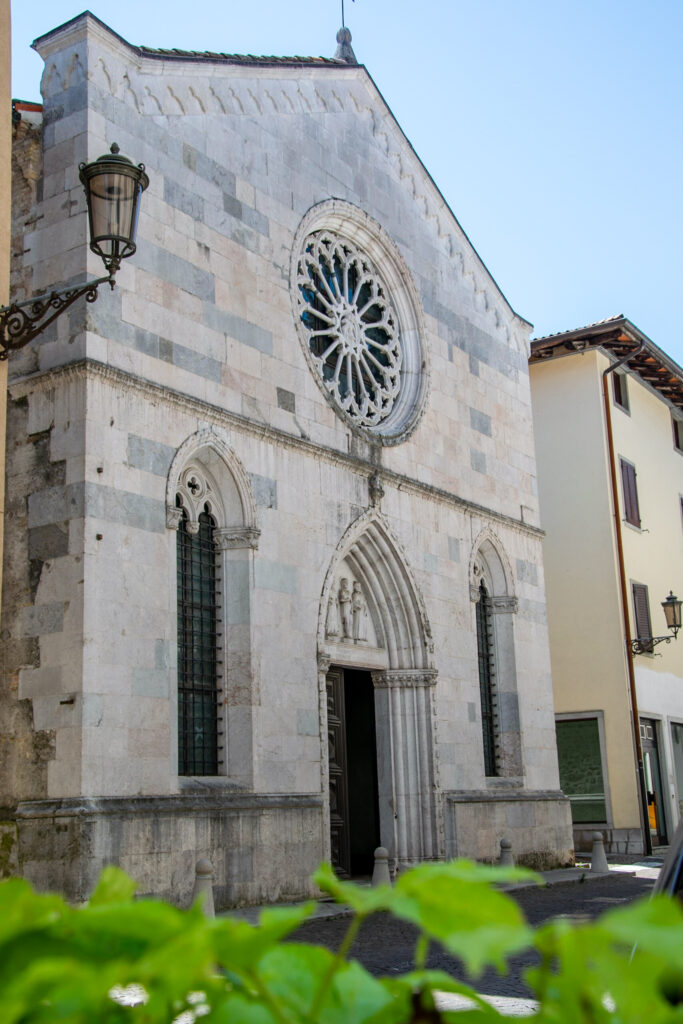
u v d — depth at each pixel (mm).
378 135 28562
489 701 29906
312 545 23031
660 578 40375
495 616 30469
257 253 23094
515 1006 11320
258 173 23594
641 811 34969
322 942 16219
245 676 20875
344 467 24422
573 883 25797
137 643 18328
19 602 18078
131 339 19375
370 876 25141
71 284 18812
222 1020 1486
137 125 20531
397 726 25828
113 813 17047
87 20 19531
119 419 18750
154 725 18391
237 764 20609
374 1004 1577
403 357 28594
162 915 1348
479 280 32219
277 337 23203
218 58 22828
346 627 24812
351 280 27859
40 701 17547
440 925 1318
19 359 18953
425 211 30203
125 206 13773
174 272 20688
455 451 29266
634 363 40344
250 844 19844
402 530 26156
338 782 24062
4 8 13797
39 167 19672
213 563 21391
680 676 40688
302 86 25656
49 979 1251
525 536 31828
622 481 38562
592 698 36312
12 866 16984
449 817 25844
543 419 38812
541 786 30047
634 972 1247
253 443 21844
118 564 18219
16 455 18625
